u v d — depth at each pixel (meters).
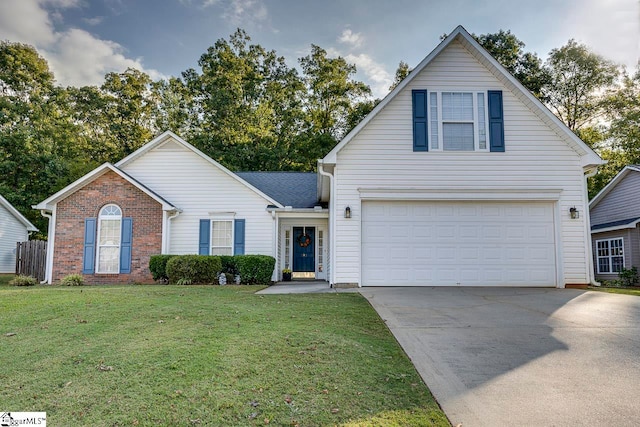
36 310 7.30
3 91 29.91
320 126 33.75
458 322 6.68
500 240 11.77
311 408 3.50
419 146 11.88
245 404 3.55
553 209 11.89
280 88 34.06
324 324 6.32
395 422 3.29
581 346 5.31
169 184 15.68
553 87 29.47
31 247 16.75
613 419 3.38
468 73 12.14
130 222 14.67
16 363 4.54
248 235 15.45
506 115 12.06
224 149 29.41
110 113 33.62
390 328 6.27
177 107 33.94
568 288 11.31
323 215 15.58
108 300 8.31
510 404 3.66
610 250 19.50
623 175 20.08
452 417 3.43
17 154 26.30
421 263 11.68
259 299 8.82
